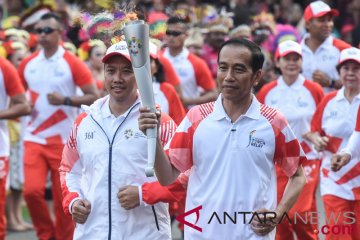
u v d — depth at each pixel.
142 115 8.65
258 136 9.00
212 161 9.02
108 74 9.78
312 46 17.25
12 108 14.54
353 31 26.25
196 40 21.56
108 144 9.74
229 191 8.97
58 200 15.56
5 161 14.66
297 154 9.19
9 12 24.72
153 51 14.01
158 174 9.01
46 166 15.78
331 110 13.83
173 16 18.39
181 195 9.47
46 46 15.98
